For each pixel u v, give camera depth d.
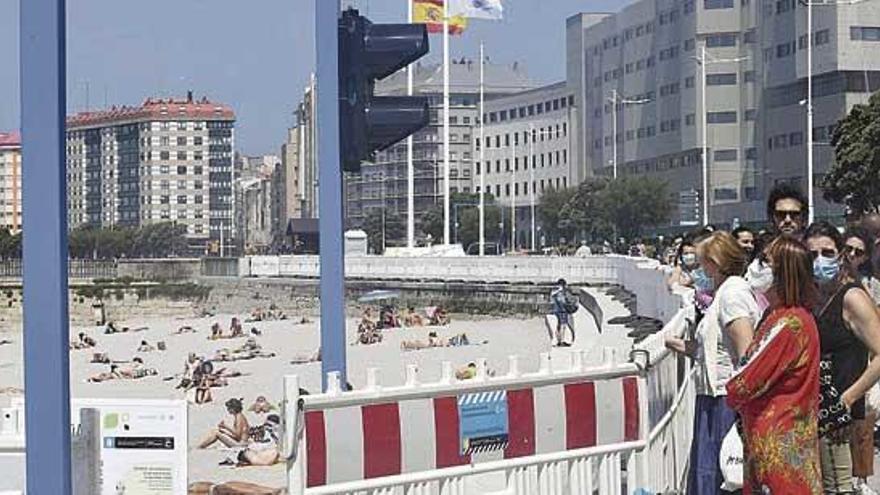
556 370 10.26
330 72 10.34
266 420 25.11
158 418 8.90
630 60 138.50
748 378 8.27
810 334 8.23
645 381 10.87
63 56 6.79
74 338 72.44
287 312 95.00
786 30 113.56
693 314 12.15
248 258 106.88
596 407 10.46
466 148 196.75
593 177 141.25
